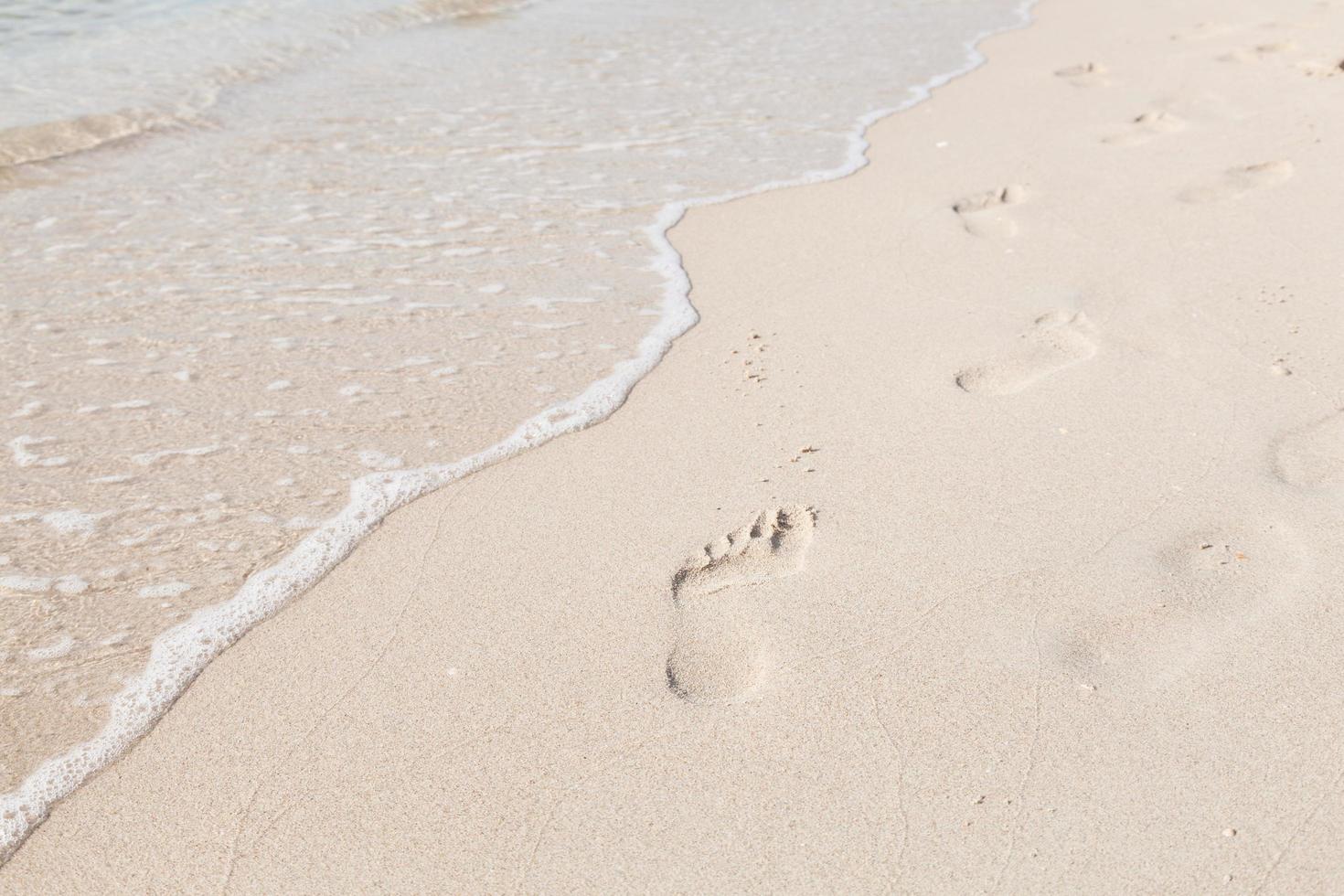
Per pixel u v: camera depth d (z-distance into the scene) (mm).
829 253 3971
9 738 2055
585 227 4320
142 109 5648
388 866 1786
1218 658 2031
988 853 1729
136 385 3209
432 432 2979
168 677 2193
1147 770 1838
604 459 2838
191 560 2508
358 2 7867
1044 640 2121
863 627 2195
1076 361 3066
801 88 6141
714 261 3984
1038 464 2645
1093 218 3996
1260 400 2789
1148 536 2363
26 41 6656
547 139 5359
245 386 3207
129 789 1954
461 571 2451
